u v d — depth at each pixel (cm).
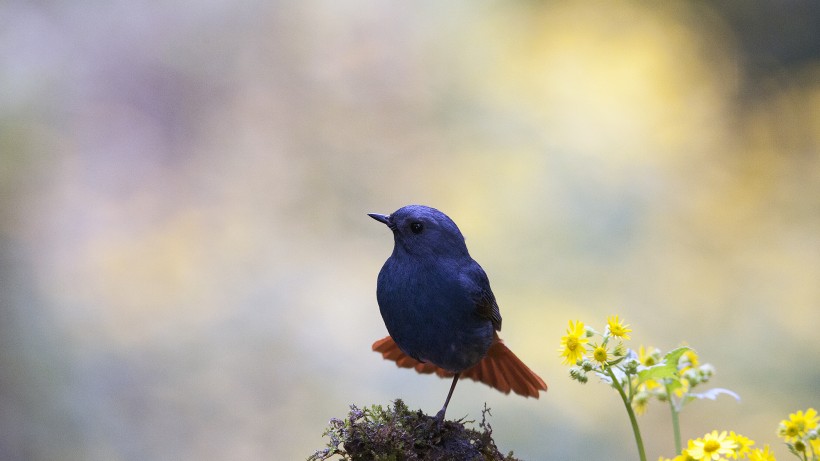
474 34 1656
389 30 1675
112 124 1638
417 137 1584
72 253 1530
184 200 1603
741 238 1628
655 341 1357
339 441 583
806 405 1395
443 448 594
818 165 1966
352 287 1460
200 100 1681
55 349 1400
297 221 1566
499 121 1531
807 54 2217
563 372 1266
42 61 1634
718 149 1777
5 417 1340
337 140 1622
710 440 518
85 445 1340
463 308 662
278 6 1712
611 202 1410
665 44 1681
